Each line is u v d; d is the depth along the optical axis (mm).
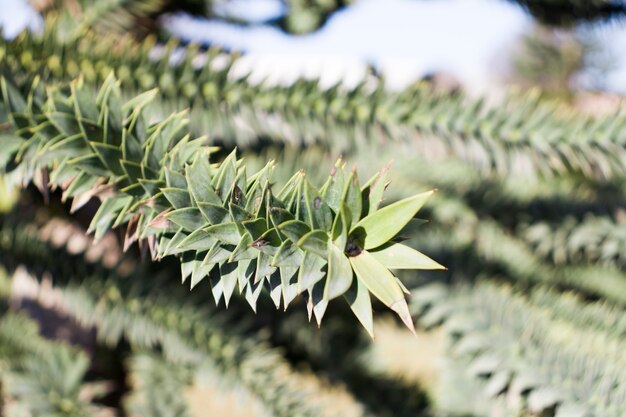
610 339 783
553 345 703
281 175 826
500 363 687
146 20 1022
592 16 955
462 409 734
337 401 1001
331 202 469
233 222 476
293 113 767
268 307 1033
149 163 528
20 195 948
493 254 1004
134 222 535
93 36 722
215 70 744
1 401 962
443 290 838
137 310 898
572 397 633
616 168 784
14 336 1033
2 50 626
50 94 550
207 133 729
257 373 896
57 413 850
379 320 1064
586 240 1006
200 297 947
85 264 916
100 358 1137
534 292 904
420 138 792
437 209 1067
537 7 970
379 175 467
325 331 1062
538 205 1059
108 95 539
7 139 558
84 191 535
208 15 1130
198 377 896
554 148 786
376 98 786
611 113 787
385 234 458
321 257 460
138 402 961
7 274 905
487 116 793
